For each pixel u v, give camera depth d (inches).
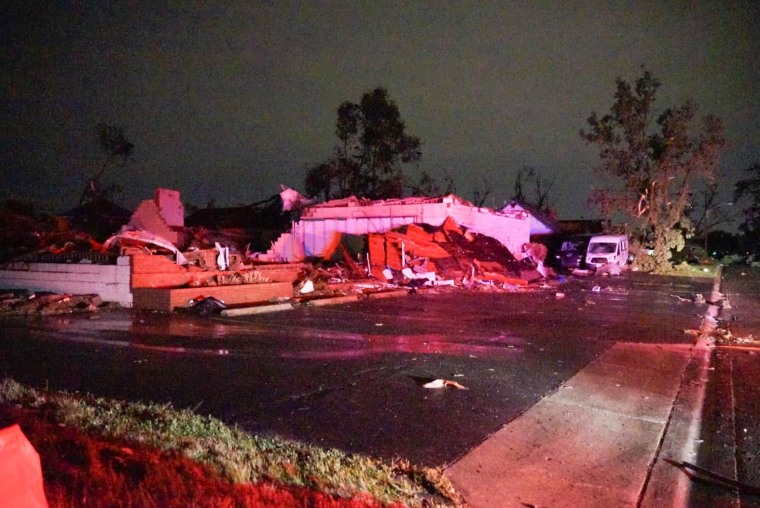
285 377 370.3
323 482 211.5
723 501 241.3
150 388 328.2
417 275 1023.0
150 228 880.3
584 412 335.9
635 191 1697.8
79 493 169.6
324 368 399.5
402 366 415.8
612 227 1802.4
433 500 214.5
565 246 1711.4
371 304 784.3
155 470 194.1
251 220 1476.4
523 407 333.7
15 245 740.7
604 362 463.5
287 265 855.7
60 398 274.8
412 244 1092.5
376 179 1814.7
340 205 1290.6
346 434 275.1
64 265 658.8
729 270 1950.1
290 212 1385.3
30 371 348.2
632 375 429.4
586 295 1003.9
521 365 438.3
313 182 1811.0
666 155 1625.2
